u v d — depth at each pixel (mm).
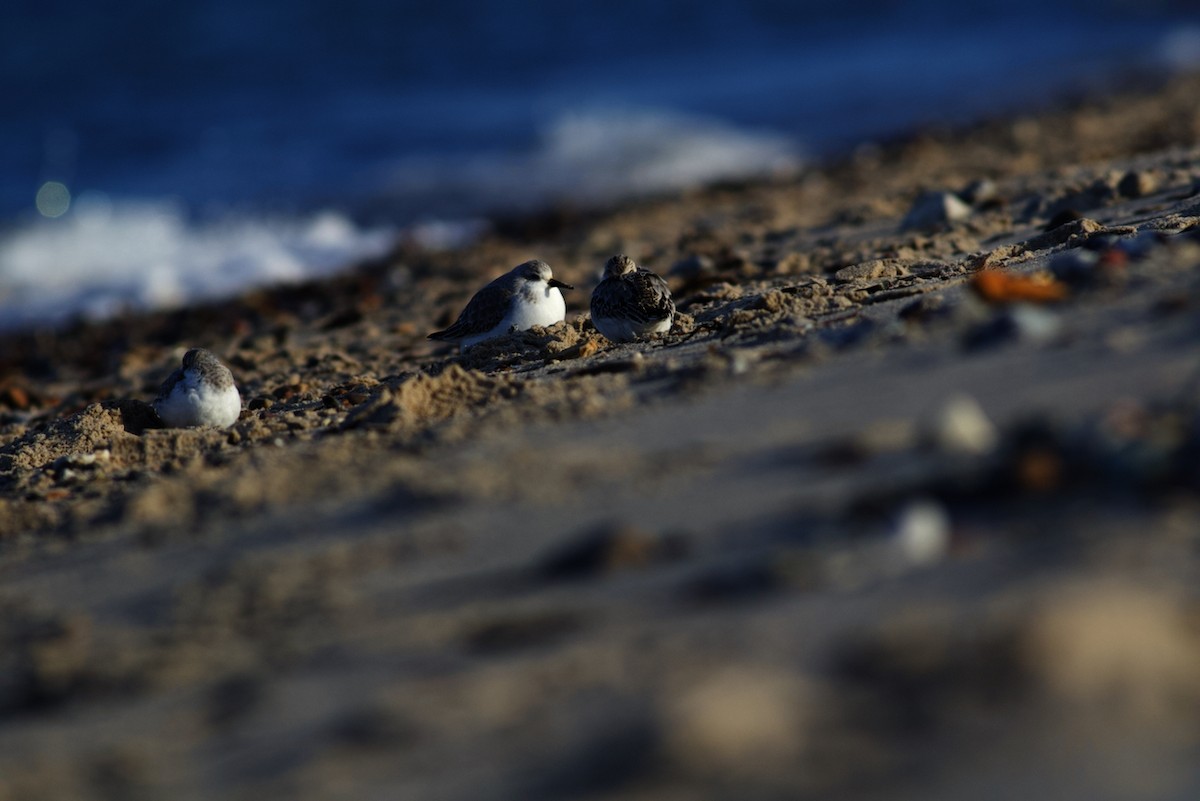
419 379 24656
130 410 29266
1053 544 13555
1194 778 9672
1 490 25562
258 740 12703
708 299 35156
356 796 11289
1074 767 10008
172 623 16141
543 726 11812
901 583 13328
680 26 165250
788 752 10680
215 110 135375
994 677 11258
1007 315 20641
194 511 20328
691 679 12008
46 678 15242
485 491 18094
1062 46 131875
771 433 18484
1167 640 11305
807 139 98875
